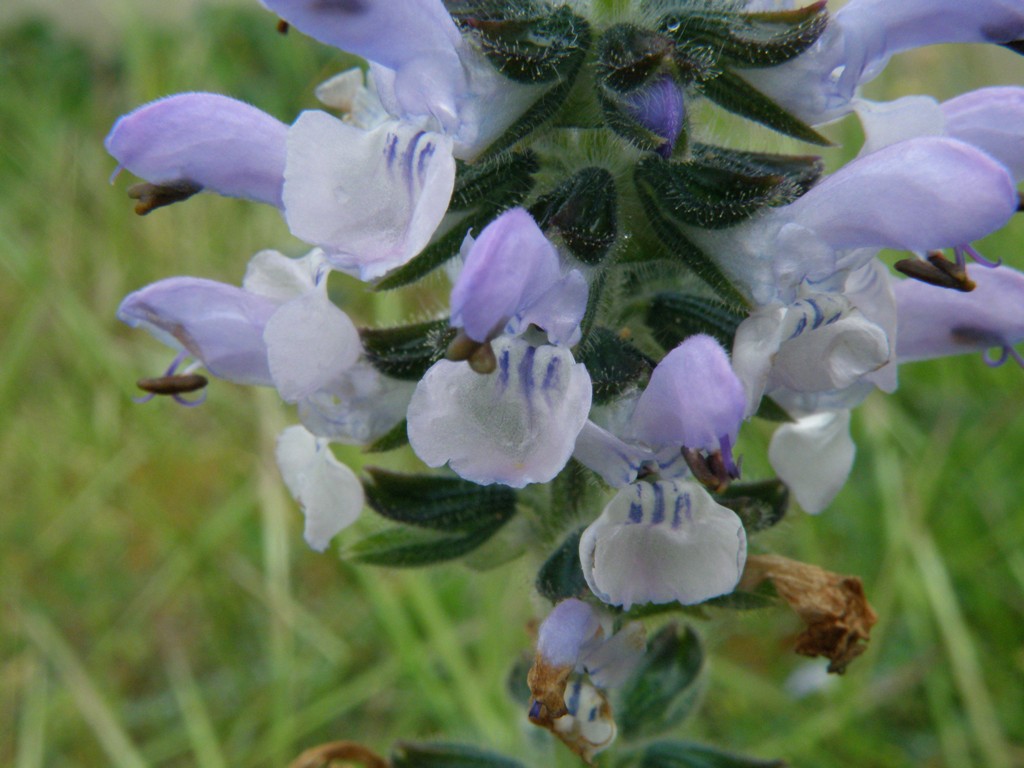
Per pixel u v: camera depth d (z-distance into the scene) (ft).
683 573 0.20
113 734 0.43
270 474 0.48
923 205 0.19
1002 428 0.50
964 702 0.44
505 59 0.20
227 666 0.49
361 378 0.23
